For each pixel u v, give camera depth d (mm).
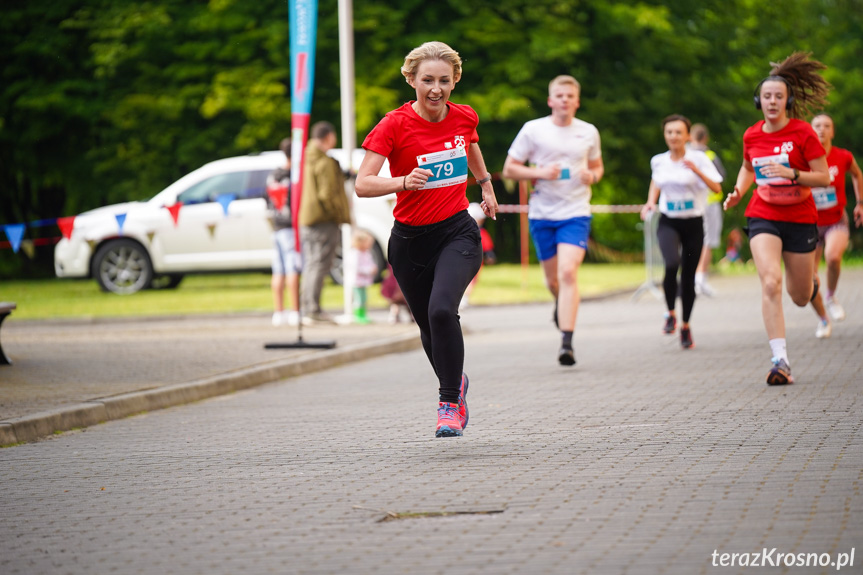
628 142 78438
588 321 38875
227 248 51750
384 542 11516
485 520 12188
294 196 31453
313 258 37688
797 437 16000
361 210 51312
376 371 27578
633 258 83438
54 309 46125
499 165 75188
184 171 74812
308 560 10984
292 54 32062
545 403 20516
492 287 53031
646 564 10383
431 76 15625
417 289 16547
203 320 42500
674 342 30344
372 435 18031
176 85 72375
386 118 15812
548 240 26203
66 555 11594
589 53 76062
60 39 73500
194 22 71375
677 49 78062
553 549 10969
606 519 11984
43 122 74062
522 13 73938
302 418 20312
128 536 12242
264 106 68562
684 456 15039
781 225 22203
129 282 52469
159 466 16156
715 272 64875
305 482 14562
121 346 32344
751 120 85500
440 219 16031
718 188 28578
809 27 107312
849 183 107625
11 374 25859
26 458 17156
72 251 52625
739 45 84500
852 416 17547
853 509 11984
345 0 37688
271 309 44688
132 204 53125
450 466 15141
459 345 15773
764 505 12289
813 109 22453
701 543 10961
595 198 93125
